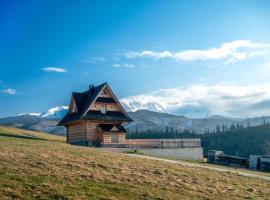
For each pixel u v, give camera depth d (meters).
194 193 24.97
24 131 103.00
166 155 60.09
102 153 38.41
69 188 21.61
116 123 63.78
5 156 28.12
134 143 61.25
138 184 25.06
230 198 25.09
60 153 33.47
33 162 27.09
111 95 64.69
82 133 62.34
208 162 56.69
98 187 22.81
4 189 19.66
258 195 27.33
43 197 19.38
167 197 22.83
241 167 52.25
